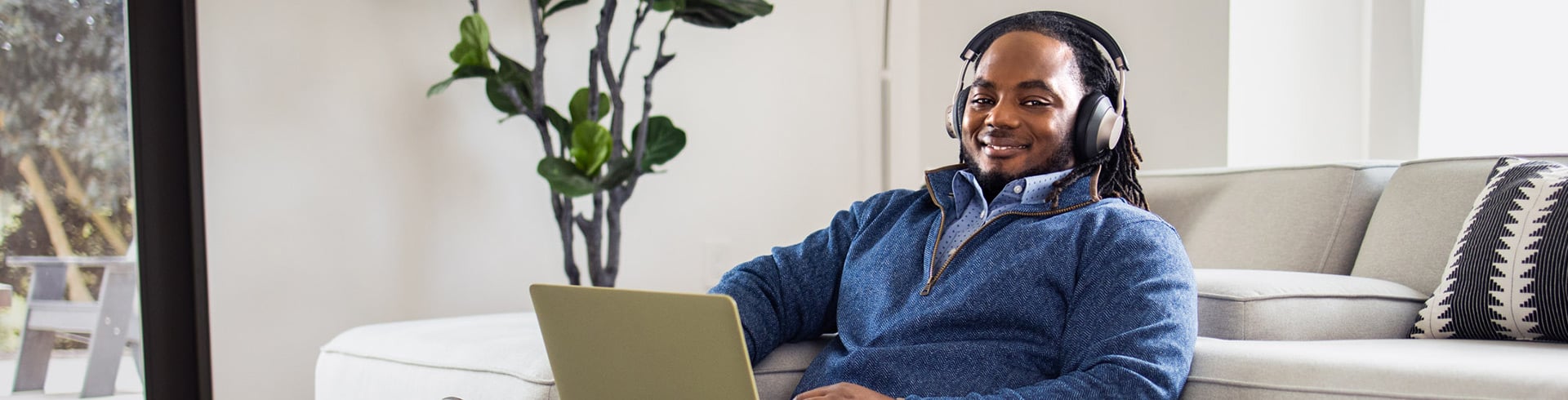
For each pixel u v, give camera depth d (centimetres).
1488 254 149
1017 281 130
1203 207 210
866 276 144
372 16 274
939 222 141
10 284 244
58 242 249
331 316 270
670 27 313
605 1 269
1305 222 192
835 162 343
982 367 128
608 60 270
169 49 256
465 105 289
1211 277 158
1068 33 144
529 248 300
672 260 315
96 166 253
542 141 280
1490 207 155
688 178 316
